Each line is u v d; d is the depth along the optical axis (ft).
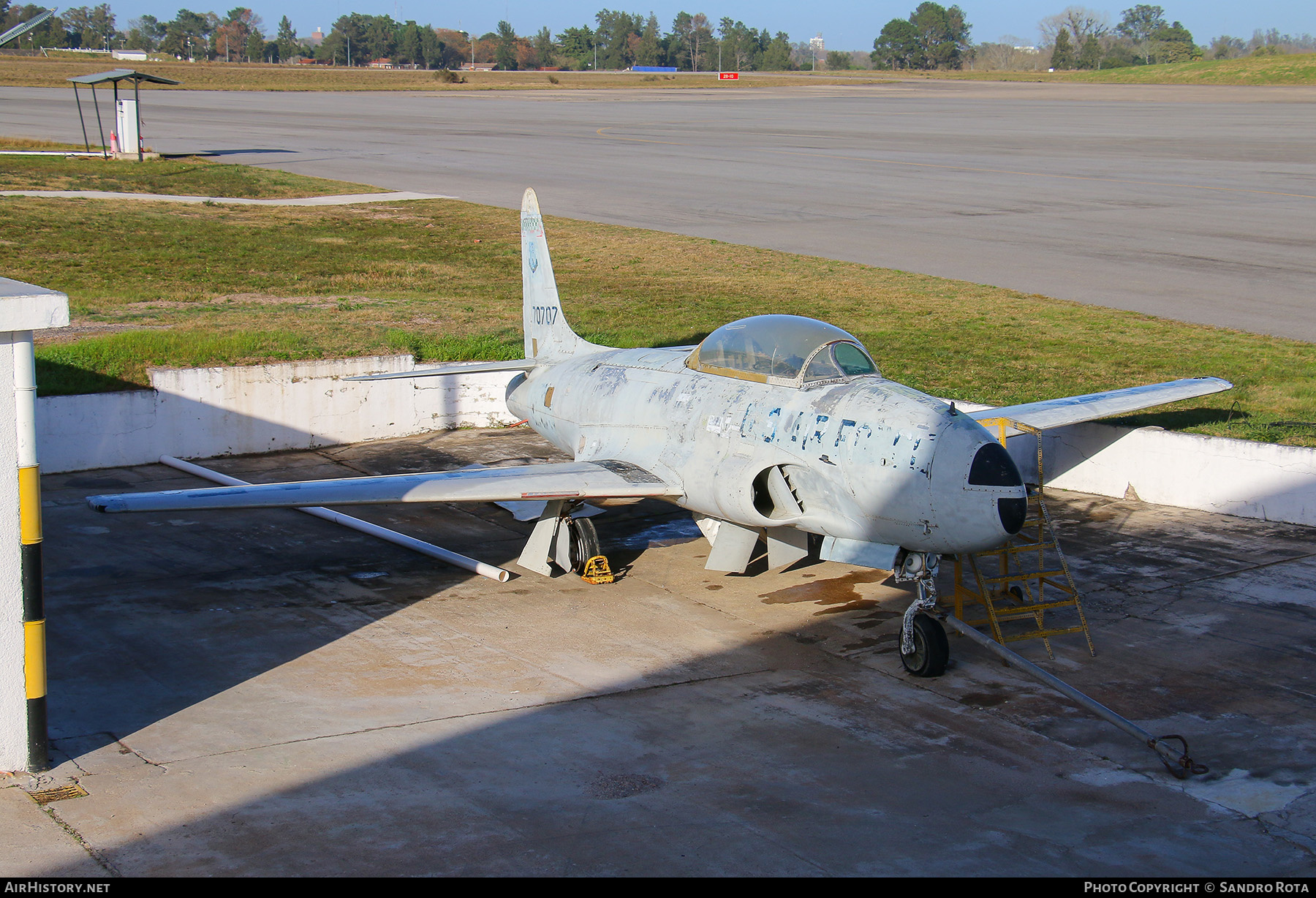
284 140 194.80
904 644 31.14
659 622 34.91
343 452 57.26
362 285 90.63
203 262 97.30
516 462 55.06
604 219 122.01
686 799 23.70
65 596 35.88
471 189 142.31
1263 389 58.85
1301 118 227.20
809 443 33.06
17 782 23.72
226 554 40.83
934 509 29.78
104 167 149.89
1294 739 27.02
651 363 41.88
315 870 20.52
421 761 25.14
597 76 536.42
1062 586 33.60
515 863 20.93
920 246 106.11
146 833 21.75
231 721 27.02
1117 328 74.23
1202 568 39.70
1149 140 192.03
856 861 21.30
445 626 34.14
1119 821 23.07
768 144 193.16
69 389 52.60
